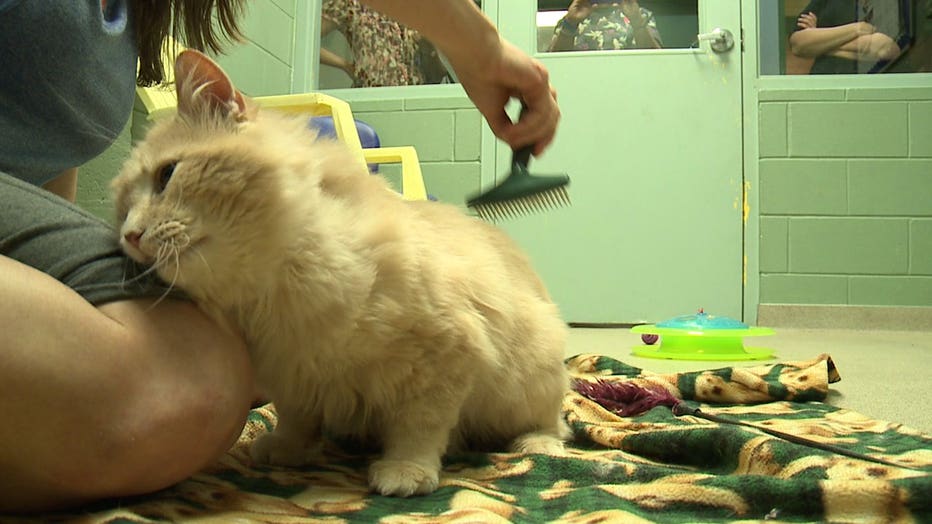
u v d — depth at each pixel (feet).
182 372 2.24
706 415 3.94
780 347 8.20
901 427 3.73
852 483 2.40
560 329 3.62
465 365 2.85
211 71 2.70
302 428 3.13
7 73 2.46
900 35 11.02
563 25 11.33
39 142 2.76
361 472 2.97
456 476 2.90
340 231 2.60
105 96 2.88
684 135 10.95
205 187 2.37
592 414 4.10
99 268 2.28
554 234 11.14
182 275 2.38
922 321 10.57
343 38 11.93
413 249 2.75
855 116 10.75
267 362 2.73
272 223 2.43
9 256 2.23
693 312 10.98
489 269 3.22
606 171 11.06
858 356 7.25
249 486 2.63
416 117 11.35
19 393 1.90
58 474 2.05
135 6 3.20
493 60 3.72
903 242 10.71
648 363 6.82
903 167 10.70
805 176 10.82
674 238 10.98
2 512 2.15
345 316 2.56
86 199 6.49
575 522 2.29
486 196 3.51
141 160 2.60
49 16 2.40
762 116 10.89
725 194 10.93
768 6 11.06
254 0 9.29
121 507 2.24
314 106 6.68
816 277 10.82
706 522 2.36
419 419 2.80
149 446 2.13
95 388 2.02
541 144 4.06
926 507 2.32
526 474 2.93
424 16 3.43
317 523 2.20
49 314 1.99
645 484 2.69
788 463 2.75
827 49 11.08
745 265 10.91
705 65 10.91
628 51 11.00
